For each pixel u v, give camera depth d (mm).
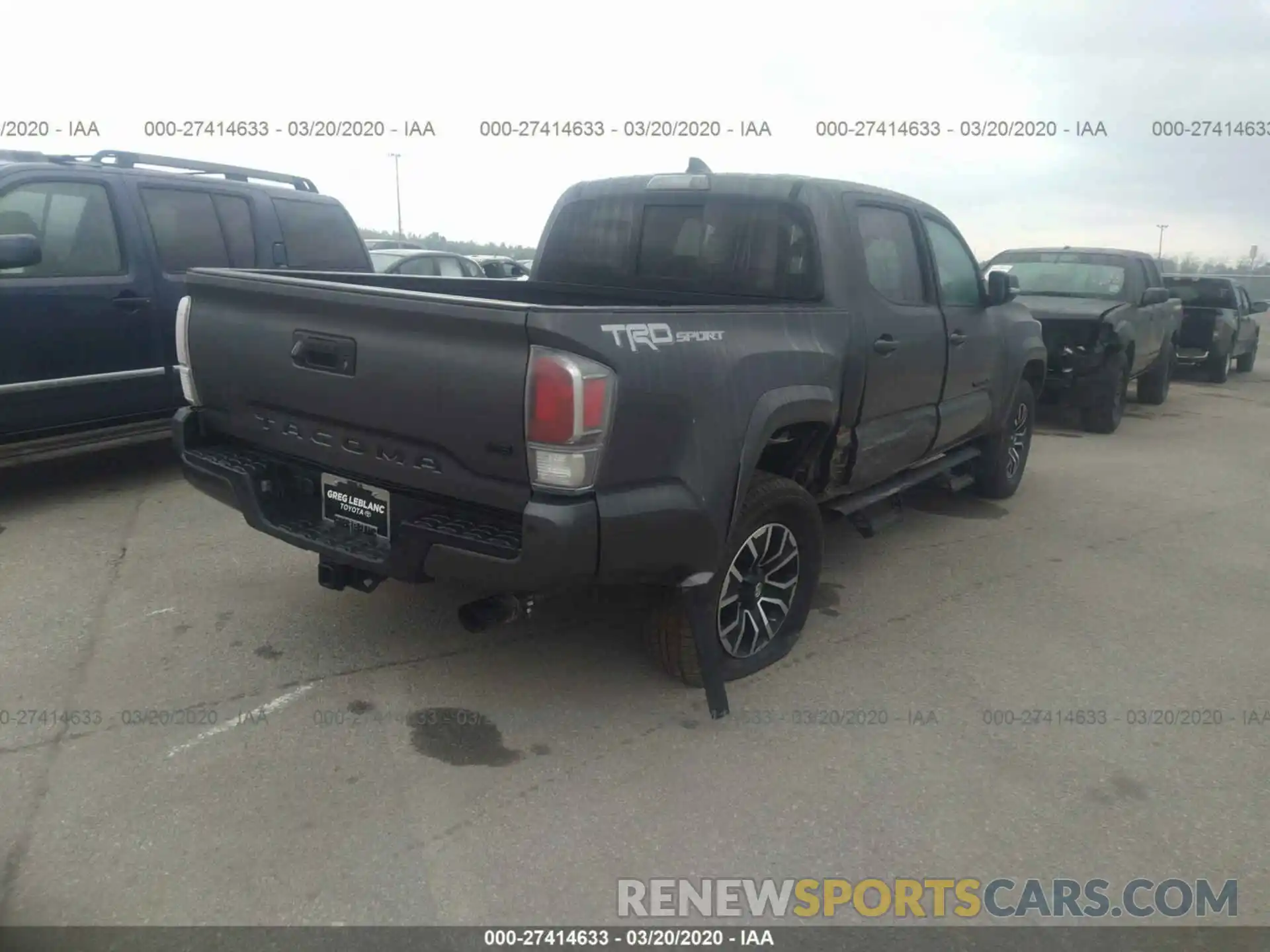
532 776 3180
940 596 5043
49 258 5578
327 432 3420
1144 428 10930
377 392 3182
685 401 3145
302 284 3379
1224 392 15258
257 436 3697
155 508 5766
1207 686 4098
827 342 3969
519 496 2969
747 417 3438
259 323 3531
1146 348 11234
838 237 4207
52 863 2662
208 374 3795
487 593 3309
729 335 3383
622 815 2998
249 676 3756
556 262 5070
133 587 4547
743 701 3775
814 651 4285
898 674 4086
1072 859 2904
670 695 3764
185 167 6672
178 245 6262
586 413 2830
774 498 3748
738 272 4402
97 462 6758
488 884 2666
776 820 3018
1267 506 7223
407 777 3135
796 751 3420
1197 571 5617
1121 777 3352
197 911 2510
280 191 7059
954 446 6027
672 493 3152
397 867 2711
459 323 2936
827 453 4262
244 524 5504
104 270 5832
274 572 4793
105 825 2828
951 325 5172
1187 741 3613
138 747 3232
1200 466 8719
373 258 11633
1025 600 5035
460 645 4090
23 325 5422
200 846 2758
